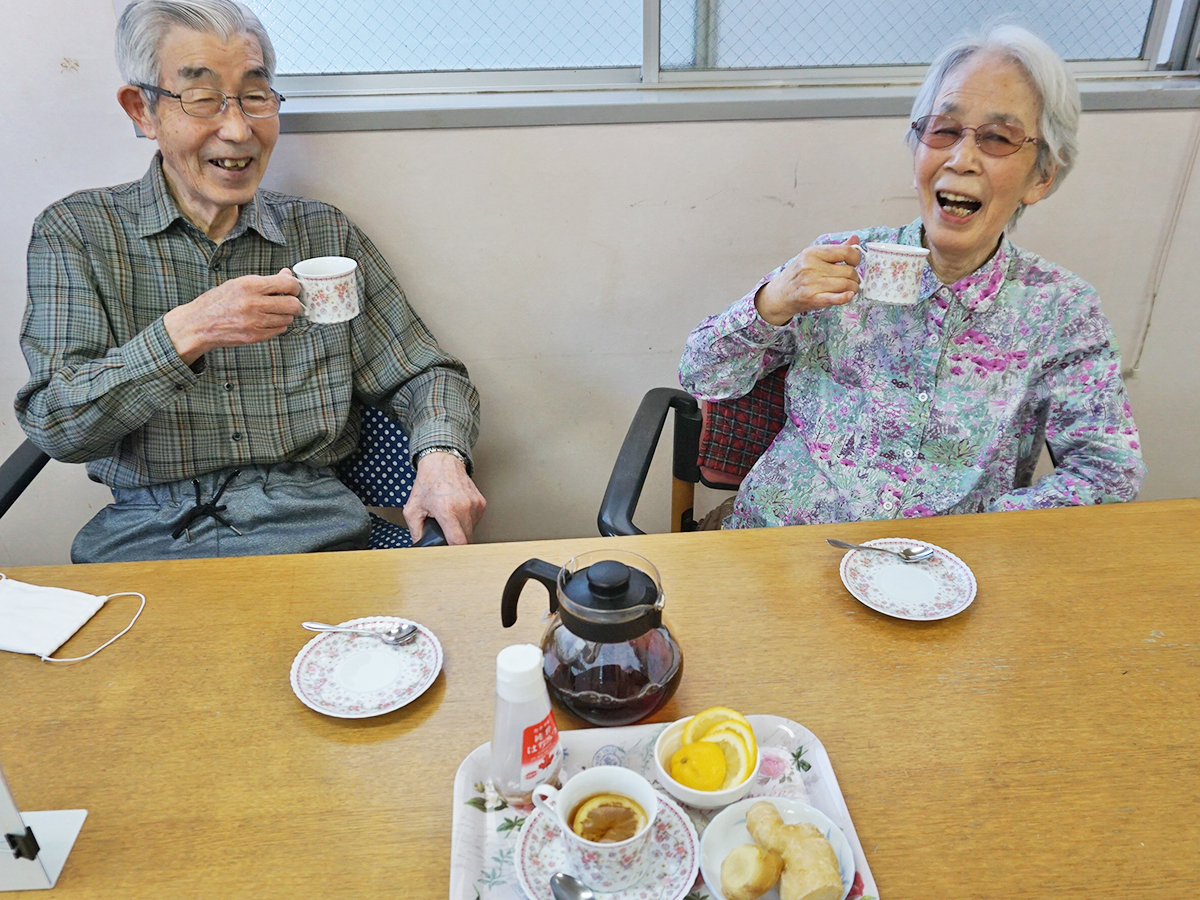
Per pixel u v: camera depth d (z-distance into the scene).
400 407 1.58
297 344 1.44
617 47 1.71
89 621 0.92
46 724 0.78
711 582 0.97
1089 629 0.89
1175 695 0.80
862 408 1.34
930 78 1.23
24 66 1.48
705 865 0.65
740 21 1.70
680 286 1.79
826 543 1.05
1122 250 1.83
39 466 1.30
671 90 1.72
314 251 1.50
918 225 1.29
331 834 0.68
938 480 1.32
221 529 1.43
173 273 1.39
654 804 0.62
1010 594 0.95
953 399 1.30
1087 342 1.24
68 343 1.29
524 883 0.63
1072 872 0.64
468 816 0.69
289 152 1.59
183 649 0.88
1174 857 0.65
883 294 1.13
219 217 1.40
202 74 1.24
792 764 0.73
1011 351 1.27
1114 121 1.69
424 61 1.68
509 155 1.63
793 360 1.42
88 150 1.56
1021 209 1.28
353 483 1.67
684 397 1.44
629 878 0.63
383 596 0.96
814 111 1.64
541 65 1.71
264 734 0.77
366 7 1.62
